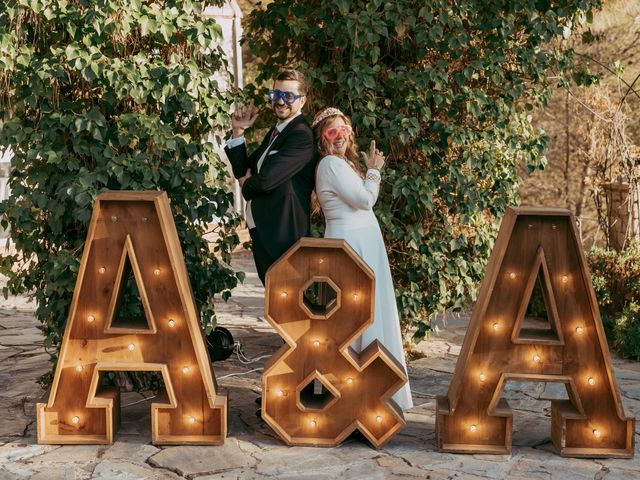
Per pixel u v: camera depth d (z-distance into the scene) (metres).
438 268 5.70
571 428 4.05
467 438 4.12
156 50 4.94
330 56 5.53
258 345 6.45
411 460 3.97
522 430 4.42
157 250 4.10
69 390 4.17
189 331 4.12
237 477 3.75
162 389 4.42
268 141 4.57
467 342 4.21
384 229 5.63
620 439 4.05
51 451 4.07
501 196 5.73
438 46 5.26
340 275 4.11
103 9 4.36
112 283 4.11
